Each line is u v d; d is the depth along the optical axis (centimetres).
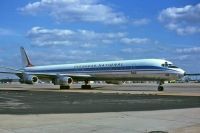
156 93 4000
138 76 4934
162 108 2005
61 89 5856
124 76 5109
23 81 5859
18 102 2559
